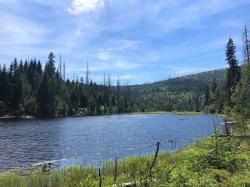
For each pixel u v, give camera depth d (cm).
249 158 1786
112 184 1298
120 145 4356
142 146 4191
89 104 14488
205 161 1620
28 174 1827
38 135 5647
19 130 6519
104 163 1988
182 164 1808
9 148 4062
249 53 3130
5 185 1548
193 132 6141
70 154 3581
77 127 7462
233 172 1541
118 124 8594
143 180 1116
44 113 11625
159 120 10462
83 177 1680
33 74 12800
